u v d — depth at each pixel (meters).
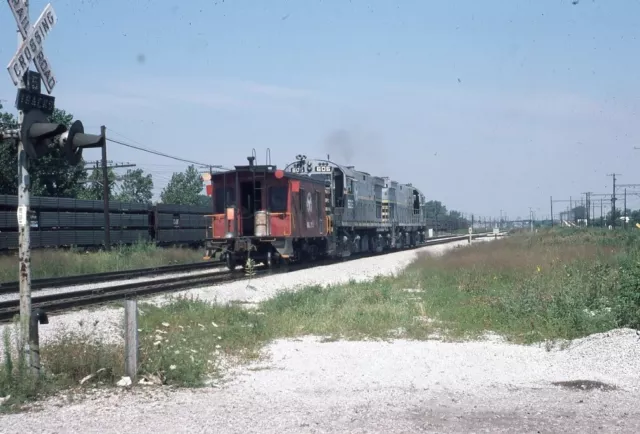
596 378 8.95
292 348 11.51
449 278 23.19
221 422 6.71
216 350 10.81
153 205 44.50
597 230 63.66
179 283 21.84
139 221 43.03
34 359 8.05
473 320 14.26
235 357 10.66
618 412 7.15
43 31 8.13
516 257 27.56
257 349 11.34
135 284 22.09
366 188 40.19
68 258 30.62
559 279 18.62
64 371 8.53
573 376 9.15
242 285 22.30
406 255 40.78
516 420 6.83
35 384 7.85
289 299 17.03
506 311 14.62
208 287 21.56
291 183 27.11
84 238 37.91
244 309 15.54
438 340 12.51
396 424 6.68
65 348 8.90
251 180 27.28
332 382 8.88
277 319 14.40
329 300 16.88
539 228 87.81
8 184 45.34
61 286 23.16
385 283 22.05
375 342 12.23
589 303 14.51
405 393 8.19
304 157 34.47
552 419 6.86
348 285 21.41
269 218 27.09
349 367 9.89
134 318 8.54
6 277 25.52
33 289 22.00
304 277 25.50
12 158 44.25
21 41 7.80
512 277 21.94
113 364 8.71
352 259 37.00
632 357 9.91
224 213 27.09
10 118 43.50
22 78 7.80
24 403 7.52
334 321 14.03
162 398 7.82
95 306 16.64
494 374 9.39
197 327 12.67
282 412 7.14
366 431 6.42
